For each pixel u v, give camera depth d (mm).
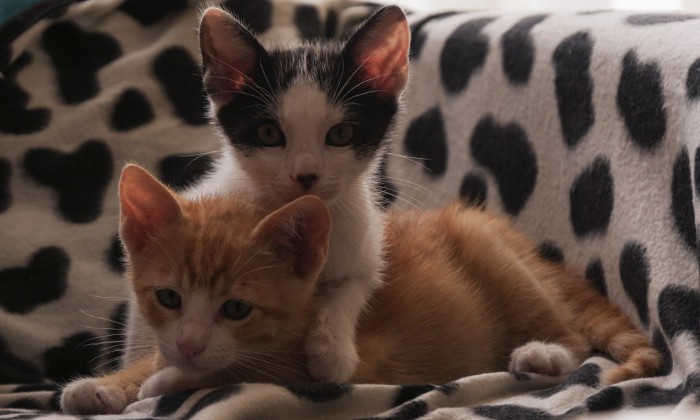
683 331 765
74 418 713
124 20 1039
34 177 983
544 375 797
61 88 1010
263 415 701
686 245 793
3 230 958
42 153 986
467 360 849
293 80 833
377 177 953
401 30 849
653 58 837
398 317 828
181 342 727
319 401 719
